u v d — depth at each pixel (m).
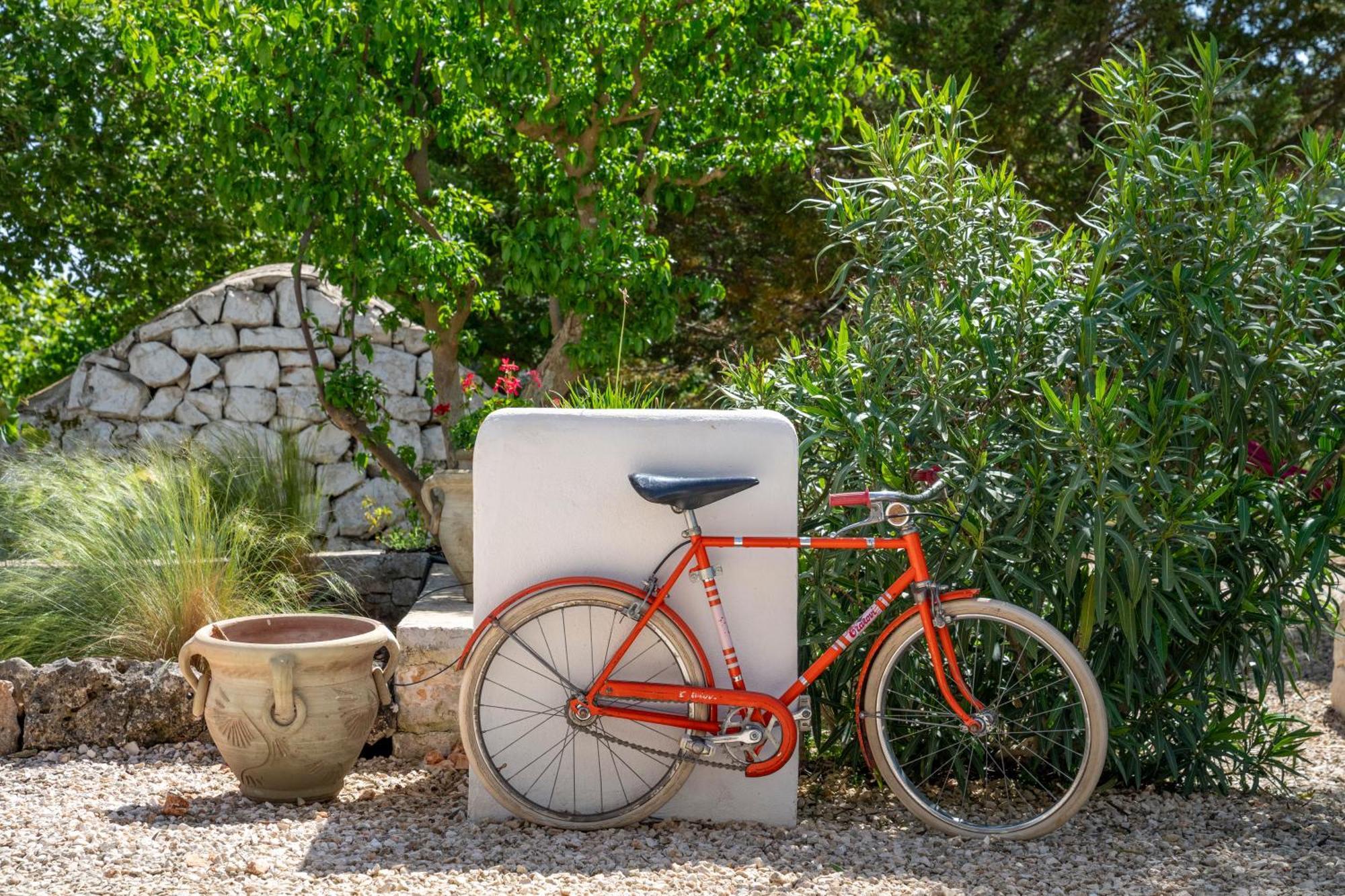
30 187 10.90
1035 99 10.02
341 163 5.95
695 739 3.21
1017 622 3.23
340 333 8.45
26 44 10.24
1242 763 3.74
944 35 9.77
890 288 3.84
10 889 2.73
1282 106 9.96
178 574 4.44
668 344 11.47
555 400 6.09
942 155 3.80
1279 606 3.58
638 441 3.29
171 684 4.05
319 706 3.38
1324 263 3.52
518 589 3.30
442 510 4.84
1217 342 3.39
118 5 5.64
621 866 2.96
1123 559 3.36
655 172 6.59
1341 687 4.76
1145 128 3.62
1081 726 3.44
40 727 3.99
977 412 3.68
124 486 4.98
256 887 2.74
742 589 3.30
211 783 3.69
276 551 5.28
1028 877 2.92
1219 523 3.34
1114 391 3.20
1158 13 10.38
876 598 3.57
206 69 5.65
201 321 8.36
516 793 3.30
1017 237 3.84
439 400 6.60
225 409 8.33
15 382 13.28
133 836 3.13
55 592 4.52
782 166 10.09
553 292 6.34
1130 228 3.49
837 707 3.75
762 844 3.14
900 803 3.54
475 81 5.93
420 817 3.36
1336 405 3.52
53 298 13.27
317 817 3.32
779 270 11.05
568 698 3.28
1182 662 3.66
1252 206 3.54
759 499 3.31
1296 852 3.13
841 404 3.62
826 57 6.45
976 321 3.62
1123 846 3.16
